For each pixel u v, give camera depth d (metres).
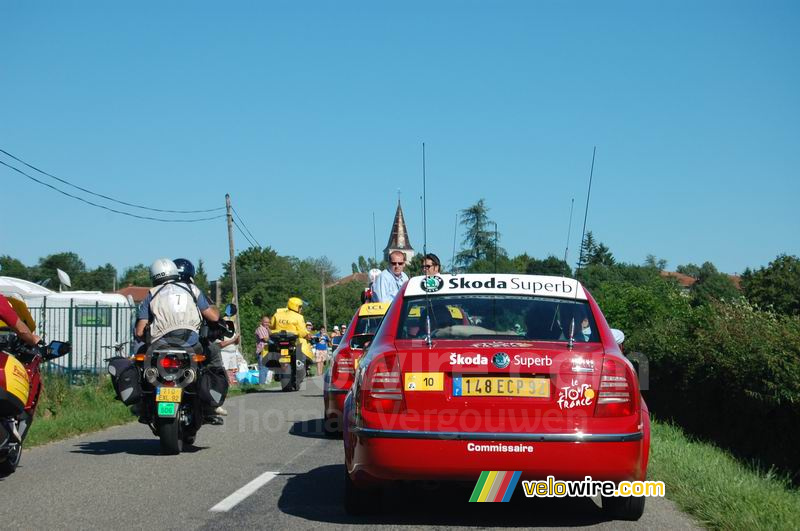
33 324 8.88
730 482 8.39
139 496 7.53
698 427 14.05
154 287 10.27
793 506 7.70
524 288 7.15
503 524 6.59
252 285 117.81
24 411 8.46
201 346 10.20
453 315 6.87
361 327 12.08
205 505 7.17
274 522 6.56
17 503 7.21
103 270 159.75
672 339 15.49
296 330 23.83
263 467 9.16
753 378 11.62
